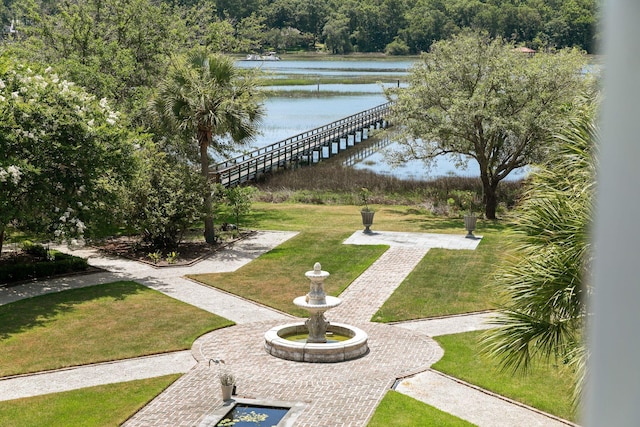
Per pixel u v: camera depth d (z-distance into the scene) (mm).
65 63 30062
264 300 21344
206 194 27844
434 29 142000
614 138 2428
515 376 15320
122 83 32531
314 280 16953
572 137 10625
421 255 26719
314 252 27344
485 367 15945
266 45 152375
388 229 31812
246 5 135625
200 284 23109
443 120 34000
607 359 2520
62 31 33438
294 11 156000
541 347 10828
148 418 13383
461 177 43719
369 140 68750
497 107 33500
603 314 2535
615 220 2469
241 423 13242
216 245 28531
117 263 25688
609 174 2463
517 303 10633
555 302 9977
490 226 32844
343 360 16422
